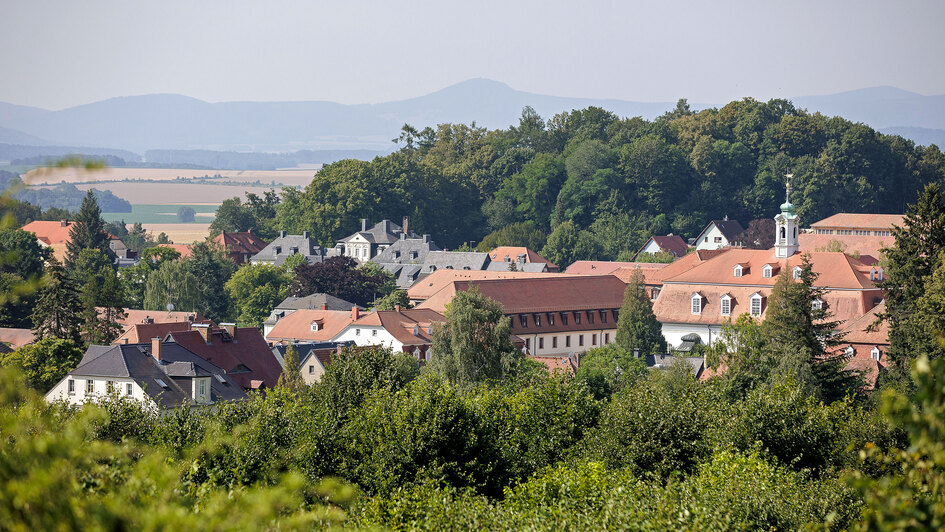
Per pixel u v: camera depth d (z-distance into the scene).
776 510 109.12
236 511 42.41
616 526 88.94
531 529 90.06
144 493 49.22
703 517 89.75
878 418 147.25
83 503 39.59
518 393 179.25
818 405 164.75
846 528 105.81
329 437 140.62
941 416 42.03
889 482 45.31
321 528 65.69
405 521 100.31
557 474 115.19
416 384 150.38
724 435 146.25
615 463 146.12
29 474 39.41
